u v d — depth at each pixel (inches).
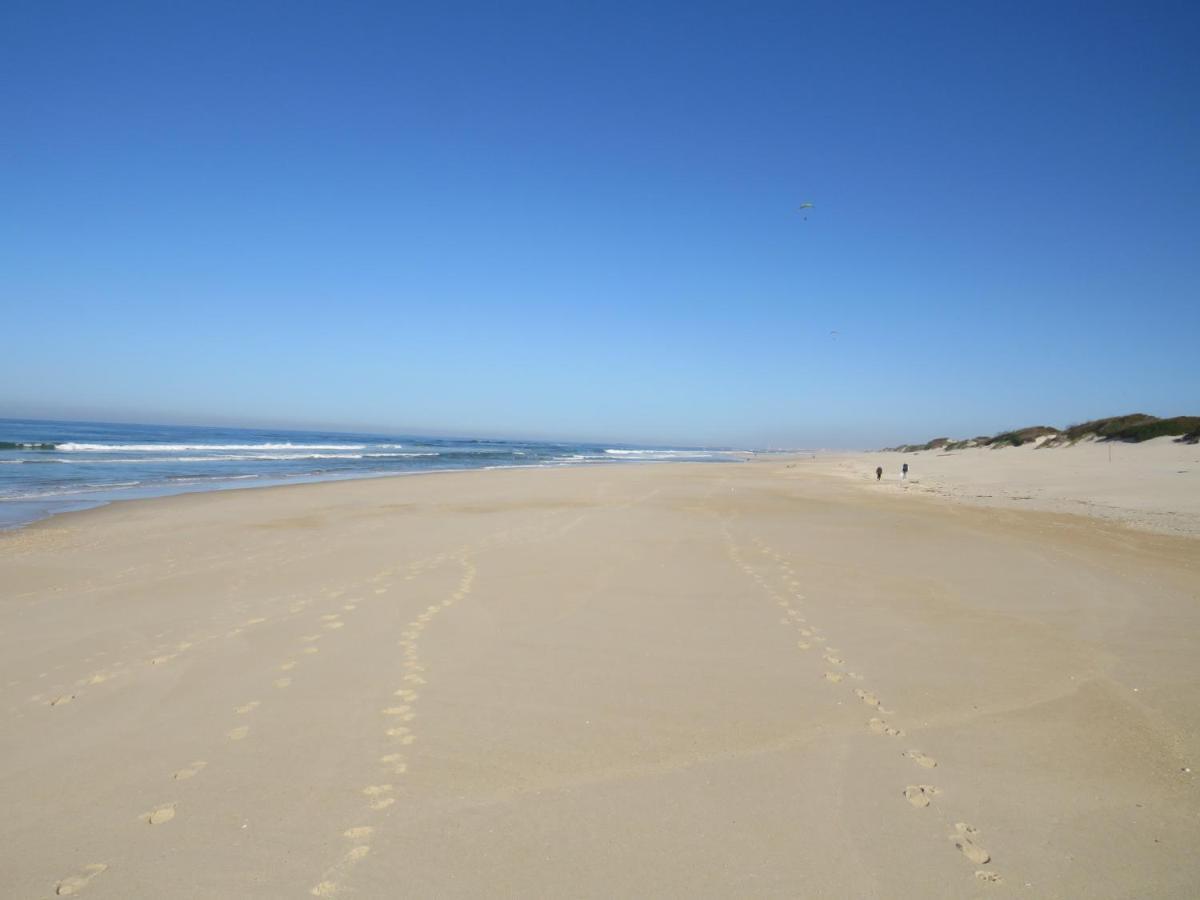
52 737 183.3
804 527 581.6
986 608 317.4
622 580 366.0
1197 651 256.5
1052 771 166.4
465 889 122.9
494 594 333.4
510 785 158.6
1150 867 129.8
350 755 172.7
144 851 134.6
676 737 183.5
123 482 990.4
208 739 181.6
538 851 133.9
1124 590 354.0
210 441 2844.5
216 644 257.4
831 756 173.3
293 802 151.3
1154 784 160.2
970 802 152.3
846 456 3459.6
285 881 125.2
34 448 1791.3
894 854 133.3
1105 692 215.3
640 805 150.2
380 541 488.4
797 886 123.8
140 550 452.8
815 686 220.2
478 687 217.3
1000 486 1020.5
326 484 1005.8
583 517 636.7
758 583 362.3
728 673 231.3
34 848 136.1
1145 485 900.6
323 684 219.0
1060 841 137.9
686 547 471.2
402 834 139.4
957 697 211.8
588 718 195.2
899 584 364.5
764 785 158.7
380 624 283.0
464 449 3312.0
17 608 309.6
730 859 131.6
